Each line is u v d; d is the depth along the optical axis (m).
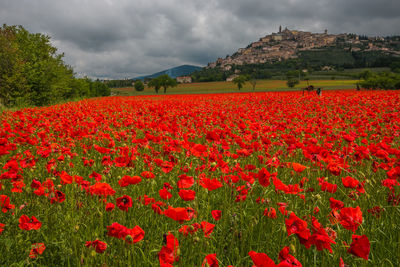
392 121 7.89
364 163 3.99
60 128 6.12
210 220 2.77
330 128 6.45
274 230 2.31
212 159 3.18
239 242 2.34
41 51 31.89
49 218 2.44
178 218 1.65
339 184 3.60
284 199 2.96
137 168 4.12
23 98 28.53
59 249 2.29
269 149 5.00
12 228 2.49
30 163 3.60
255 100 23.69
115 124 7.36
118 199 2.05
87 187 2.62
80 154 5.20
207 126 7.53
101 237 2.17
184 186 2.16
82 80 68.31
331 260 2.06
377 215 2.51
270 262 1.20
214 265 1.54
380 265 2.02
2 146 3.82
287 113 11.22
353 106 14.39
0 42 27.28
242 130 5.32
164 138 5.35
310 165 3.82
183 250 2.16
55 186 2.95
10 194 3.21
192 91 117.06
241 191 2.61
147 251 2.12
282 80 159.88
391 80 54.88
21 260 2.17
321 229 1.61
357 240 1.49
